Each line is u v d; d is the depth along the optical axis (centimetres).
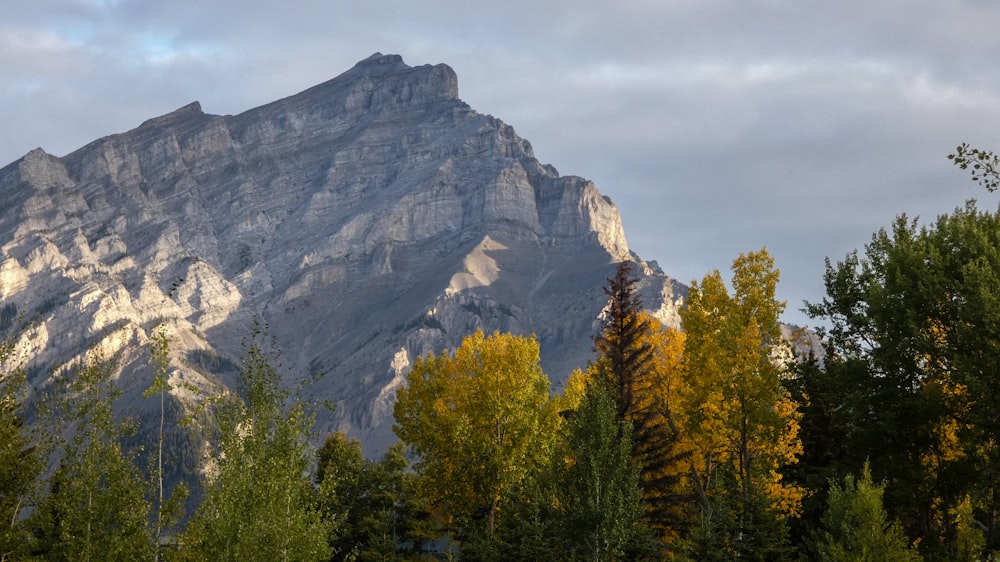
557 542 6262
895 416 6200
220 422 5619
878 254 6675
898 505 6212
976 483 5859
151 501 5684
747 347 6475
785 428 6625
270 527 5338
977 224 6397
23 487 5791
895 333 6225
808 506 6606
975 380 5575
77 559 5447
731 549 5641
